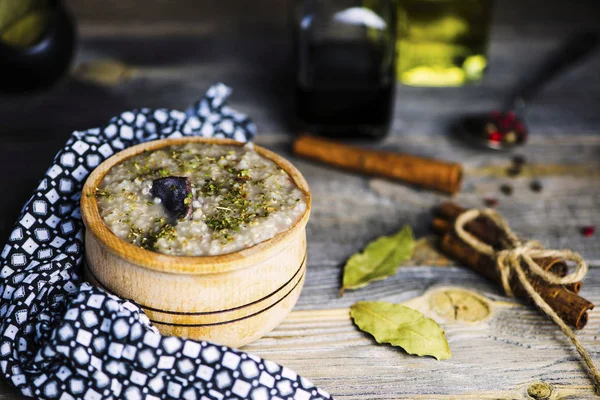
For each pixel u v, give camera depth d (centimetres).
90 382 43
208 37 78
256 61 75
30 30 66
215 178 47
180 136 53
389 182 61
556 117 69
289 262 46
